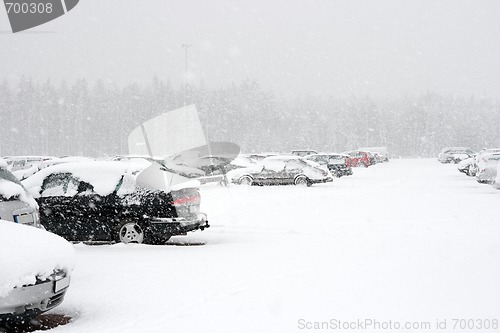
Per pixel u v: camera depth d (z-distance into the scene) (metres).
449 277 7.30
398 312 5.75
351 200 18.58
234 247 9.93
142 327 5.36
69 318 5.78
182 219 9.99
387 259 8.57
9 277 5.04
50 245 5.66
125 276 7.54
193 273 7.68
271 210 15.83
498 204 16.91
